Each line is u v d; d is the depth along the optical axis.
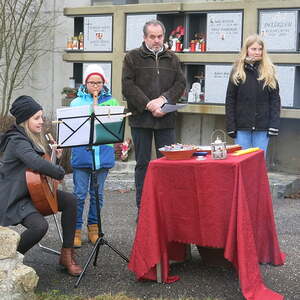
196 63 7.22
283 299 3.65
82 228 5.40
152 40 5.09
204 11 7.09
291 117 6.62
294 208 6.04
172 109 4.74
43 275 4.16
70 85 8.46
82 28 8.44
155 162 3.84
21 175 3.86
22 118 3.92
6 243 3.43
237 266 3.67
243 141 5.58
